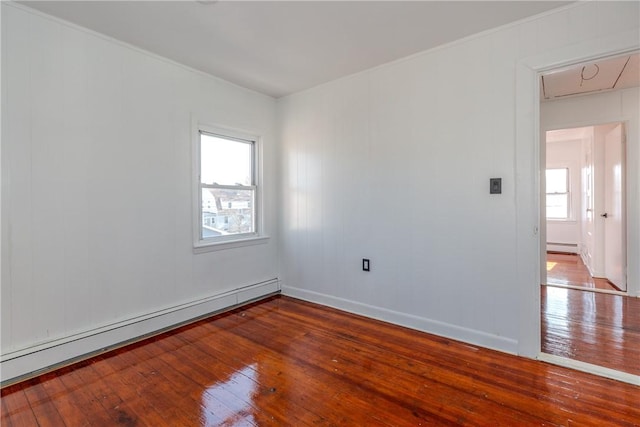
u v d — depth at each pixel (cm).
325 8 209
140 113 266
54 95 221
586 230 532
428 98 269
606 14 196
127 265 260
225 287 337
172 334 274
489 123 241
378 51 270
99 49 241
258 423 165
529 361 223
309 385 198
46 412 174
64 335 227
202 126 313
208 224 326
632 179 362
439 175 266
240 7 208
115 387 197
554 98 392
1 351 202
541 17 217
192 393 190
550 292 381
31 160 212
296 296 375
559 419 165
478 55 244
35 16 212
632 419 163
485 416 168
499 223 239
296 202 370
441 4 206
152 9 210
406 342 257
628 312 312
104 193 246
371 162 306
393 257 295
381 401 182
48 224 220
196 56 278
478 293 250
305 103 356
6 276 203
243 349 246
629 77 324
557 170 668
